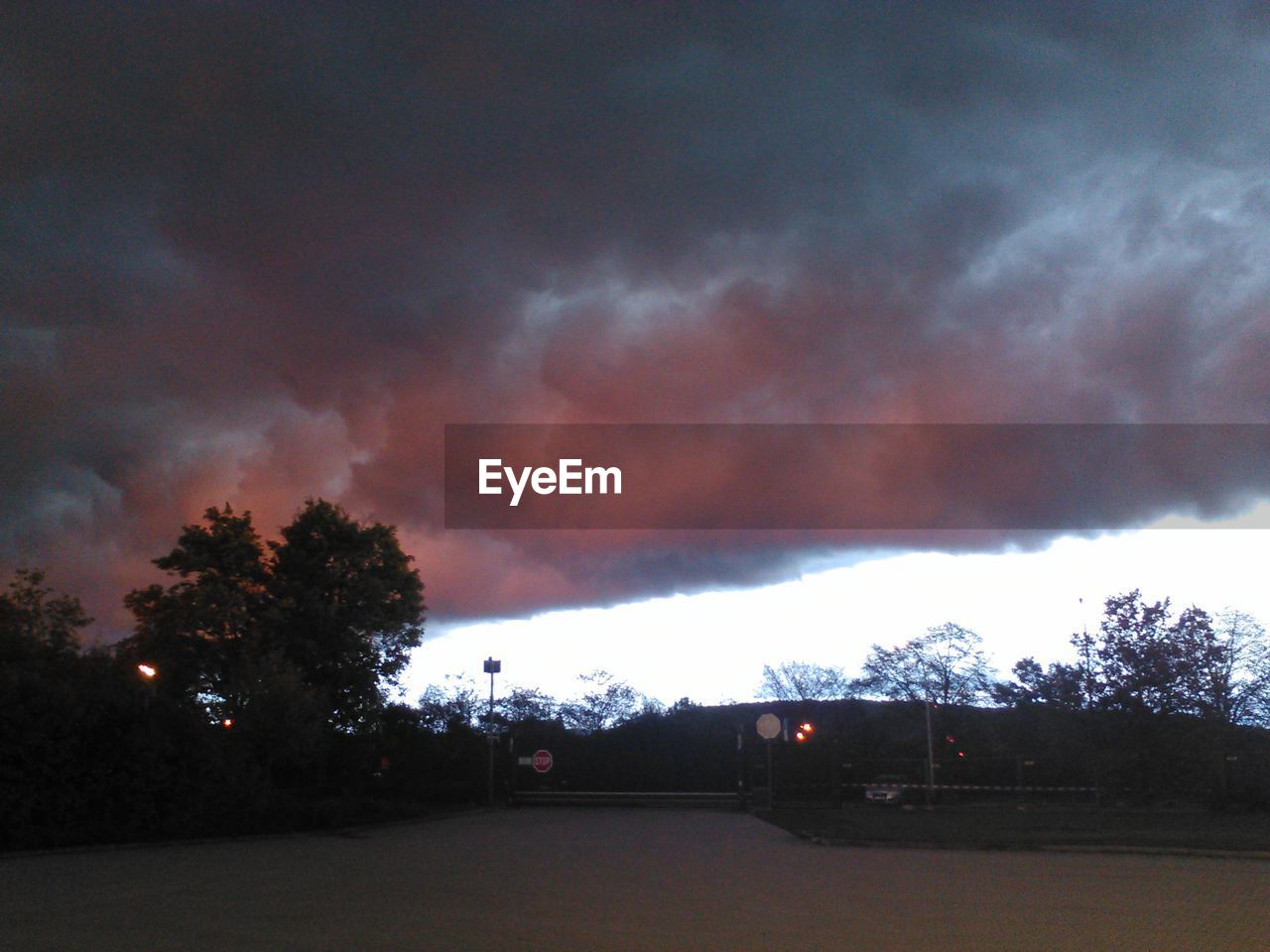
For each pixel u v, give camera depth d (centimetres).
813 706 5959
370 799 3550
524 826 2995
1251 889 1481
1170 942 1062
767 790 3962
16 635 2502
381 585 3625
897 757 4881
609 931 1111
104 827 2228
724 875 1673
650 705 6244
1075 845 2062
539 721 5556
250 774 2670
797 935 1090
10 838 2072
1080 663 3688
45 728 2161
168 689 3212
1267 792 3294
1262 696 3931
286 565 3594
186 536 3500
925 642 5553
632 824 3086
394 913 1239
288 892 1450
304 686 3103
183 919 1191
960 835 2344
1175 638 3597
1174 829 2494
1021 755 4194
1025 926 1154
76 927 1133
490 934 1089
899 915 1230
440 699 5288
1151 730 3497
